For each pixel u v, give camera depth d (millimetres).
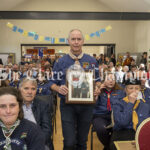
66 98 1815
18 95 1257
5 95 1204
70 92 1827
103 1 11109
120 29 12883
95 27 12789
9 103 1199
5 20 12516
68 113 1901
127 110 2029
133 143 1808
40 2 11234
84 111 1900
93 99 1822
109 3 10898
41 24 12617
